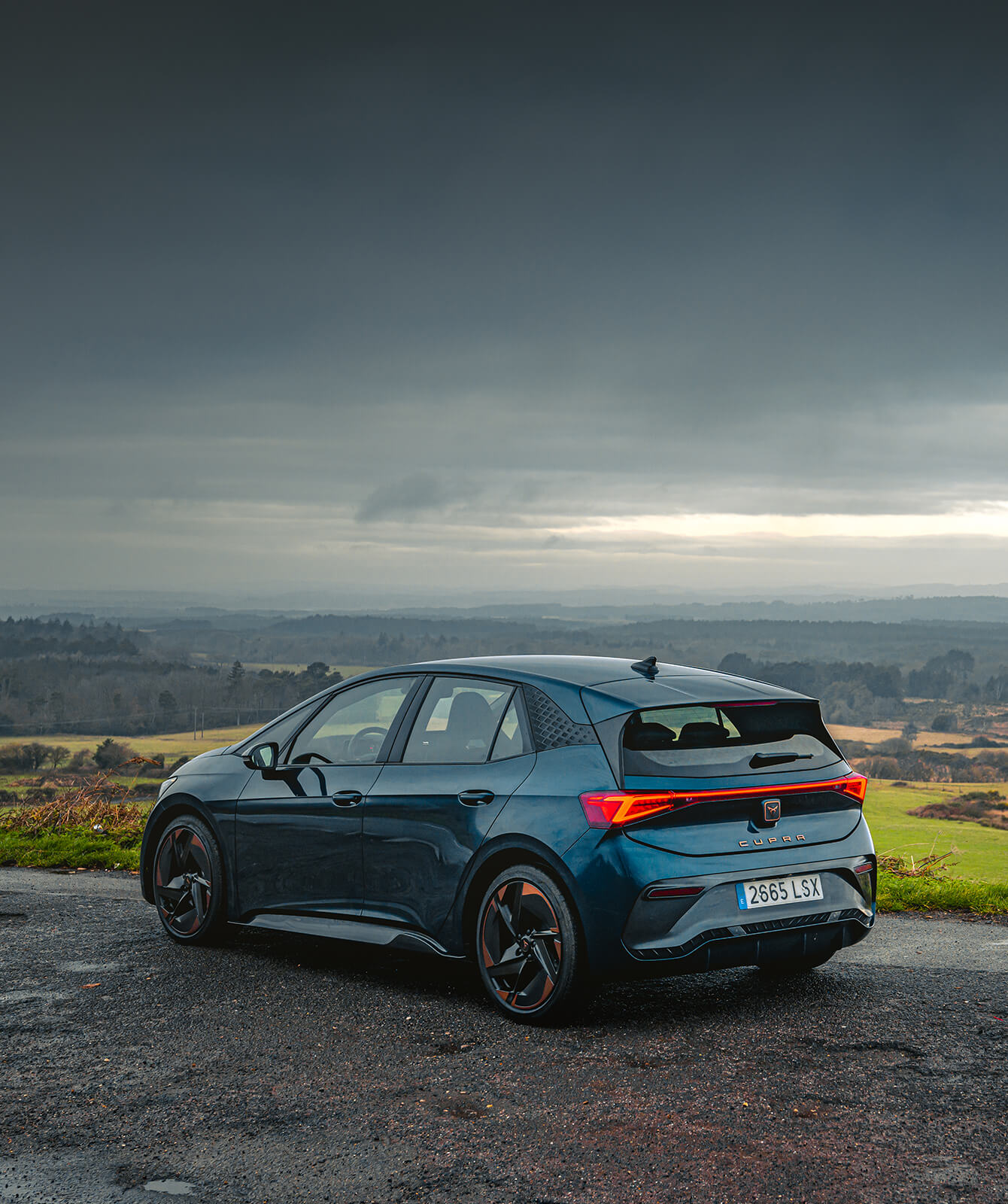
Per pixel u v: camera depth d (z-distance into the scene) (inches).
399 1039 180.4
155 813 261.4
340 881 221.0
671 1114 146.4
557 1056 170.7
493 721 207.9
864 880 200.4
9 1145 140.0
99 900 320.5
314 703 246.2
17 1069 168.4
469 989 211.9
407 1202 123.4
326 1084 160.2
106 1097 156.2
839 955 243.1
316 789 227.9
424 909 205.8
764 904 186.9
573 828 183.3
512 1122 144.9
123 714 6373.0
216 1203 123.8
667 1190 124.8
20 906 309.1
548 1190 125.5
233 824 242.5
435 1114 148.0
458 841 200.1
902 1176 126.9
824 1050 171.3
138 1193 126.3
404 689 227.3
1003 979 217.6
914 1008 194.9
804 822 196.1
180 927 253.3
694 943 179.3
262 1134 142.6
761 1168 129.8
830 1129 140.7
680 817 183.5
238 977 221.8
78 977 223.3
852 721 7386.8
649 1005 198.8
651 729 189.5
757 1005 197.6
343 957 239.0
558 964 182.7
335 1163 133.5
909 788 3289.9
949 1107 147.3
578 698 197.5
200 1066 168.6
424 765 212.5
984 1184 124.8
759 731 200.2
